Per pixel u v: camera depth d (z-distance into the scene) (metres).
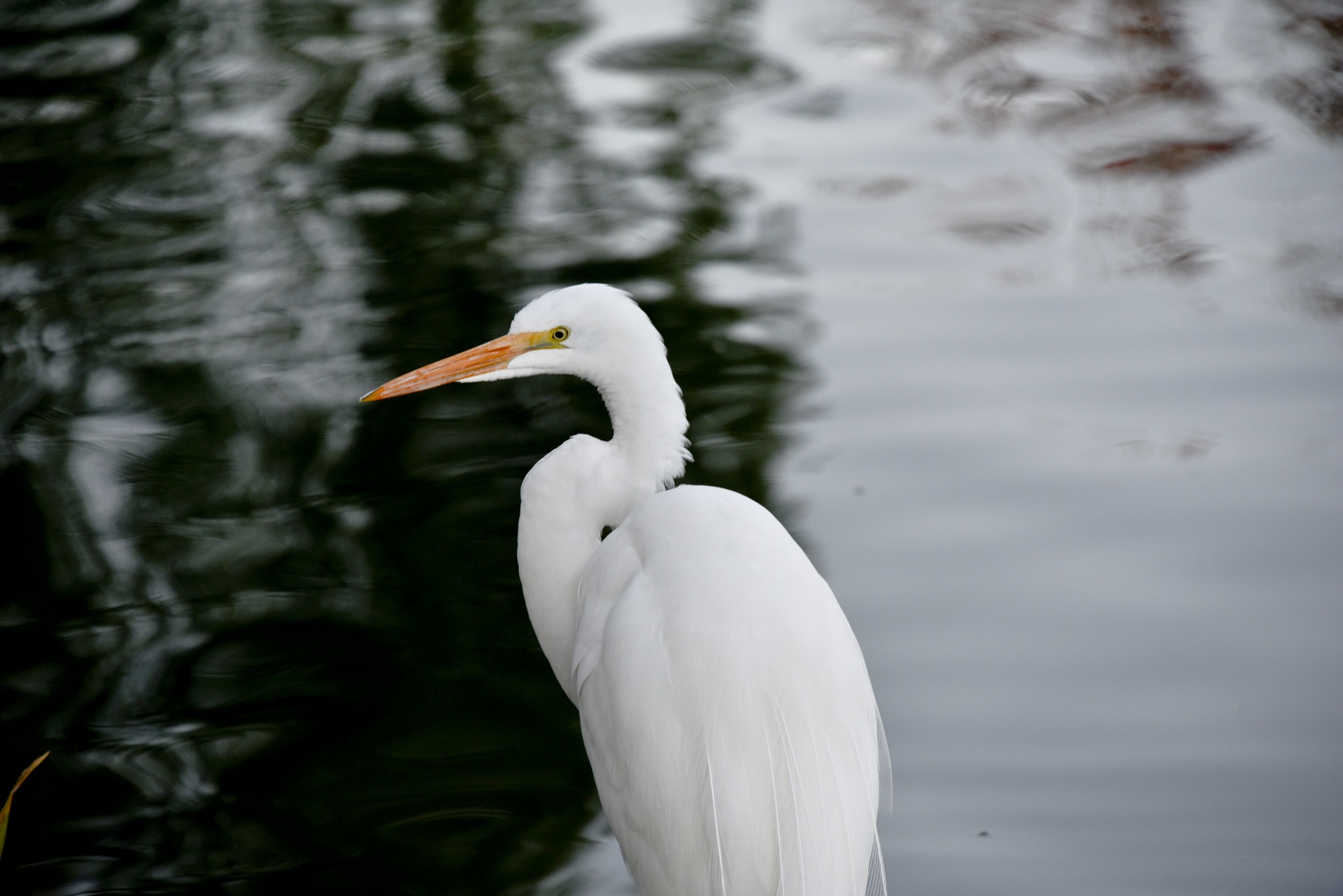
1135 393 11.10
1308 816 7.09
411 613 8.99
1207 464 10.15
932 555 9.23
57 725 7.95
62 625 8.80
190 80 17.97
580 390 11.78
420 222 14.38
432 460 10.68
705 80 17.98
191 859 7.05
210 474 10.40
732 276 13.22
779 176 15.44
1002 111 17.05
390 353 11.82
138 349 12.02
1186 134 16.23
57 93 17.48
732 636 5.50
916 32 19.59
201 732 7.94
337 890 6.83
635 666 5.64
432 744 7.91
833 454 10.40
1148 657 8.26
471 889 6.85
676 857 5.53
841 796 5.50
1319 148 15.70
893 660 8.27
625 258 13.55
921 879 6.75
